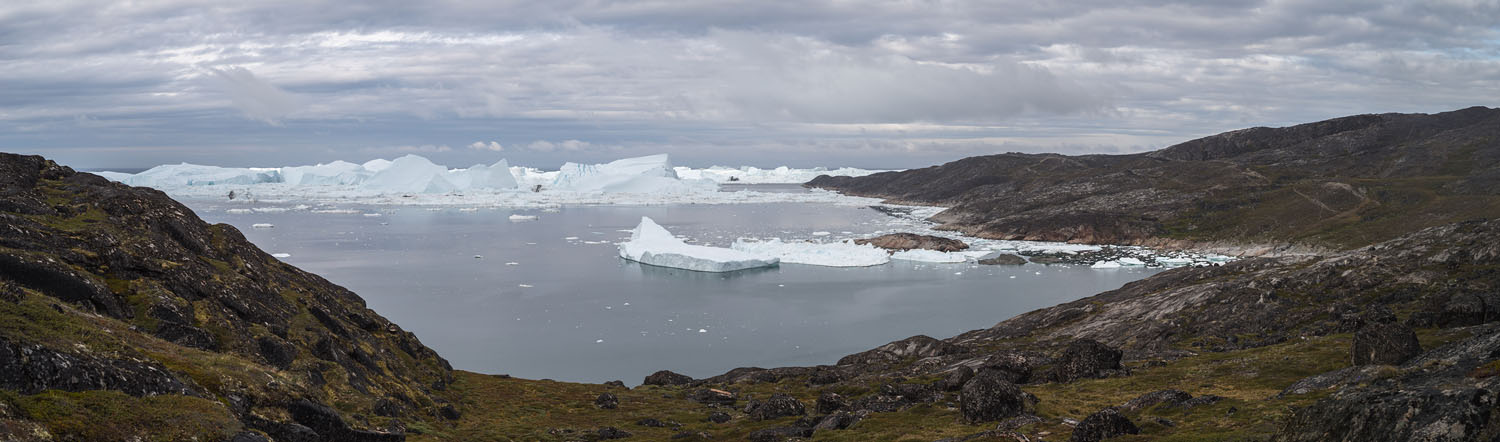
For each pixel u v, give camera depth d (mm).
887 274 147125
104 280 40188
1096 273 148875
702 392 57375
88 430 21156
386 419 37219
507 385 58312
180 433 22922
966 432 35094
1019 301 120438
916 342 76188
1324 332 62625
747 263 152250
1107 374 51594
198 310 40750
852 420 41375
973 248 184125
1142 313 84188
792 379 65875
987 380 37719
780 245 173500
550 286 130375
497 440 39781
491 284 131125
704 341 94938
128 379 24438
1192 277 105625
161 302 39344
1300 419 21844
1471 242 87688
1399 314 66000
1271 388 42281
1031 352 62875
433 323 102812
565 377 79875
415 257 160625
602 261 159375
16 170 53031
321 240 187125
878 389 55125
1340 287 81812
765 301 119688
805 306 116062
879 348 77812
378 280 133125
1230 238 185875
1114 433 29938
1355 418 19734
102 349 26141
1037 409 38188
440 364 59031
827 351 90812
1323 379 37969
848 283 136750
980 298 123000
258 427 26312
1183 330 75000
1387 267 84375
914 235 186250
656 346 92312
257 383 29188
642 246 161250
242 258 54000
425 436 37562
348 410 37344
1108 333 79000
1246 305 78500
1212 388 44312
